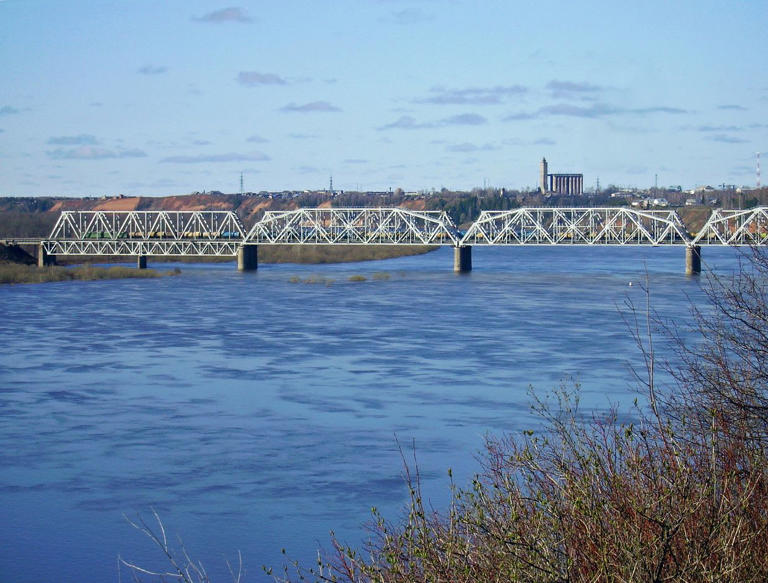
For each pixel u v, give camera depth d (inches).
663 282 5275.6
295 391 2111.2
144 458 1556.3
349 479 1408.7
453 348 2755.9
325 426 1759.4
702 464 464.8
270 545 1135.6
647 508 424.2
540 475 566.9
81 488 1396.4
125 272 6378.0
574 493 447.5
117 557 1124.5
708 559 401.4
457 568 441.1
